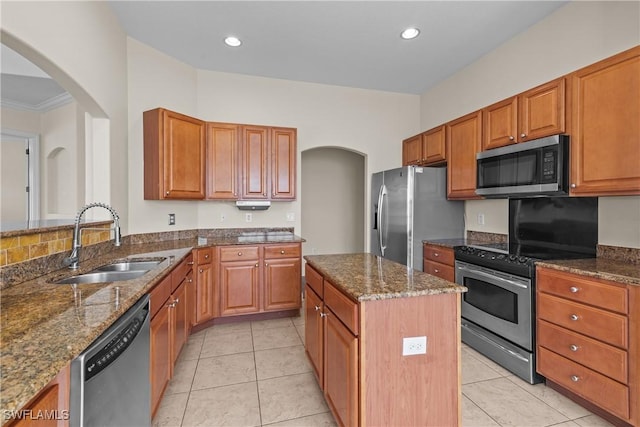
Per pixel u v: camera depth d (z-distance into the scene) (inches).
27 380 26.9
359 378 51.5
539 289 80.6
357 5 97.5
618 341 63.5
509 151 97.0
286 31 111.9
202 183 127.2
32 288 54.4
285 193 139.8
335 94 161.3
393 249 139.8
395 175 138.6
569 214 94.9
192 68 138.6
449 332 55.1
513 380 84.1
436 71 145.3
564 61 98.0
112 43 101.3
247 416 69.9
